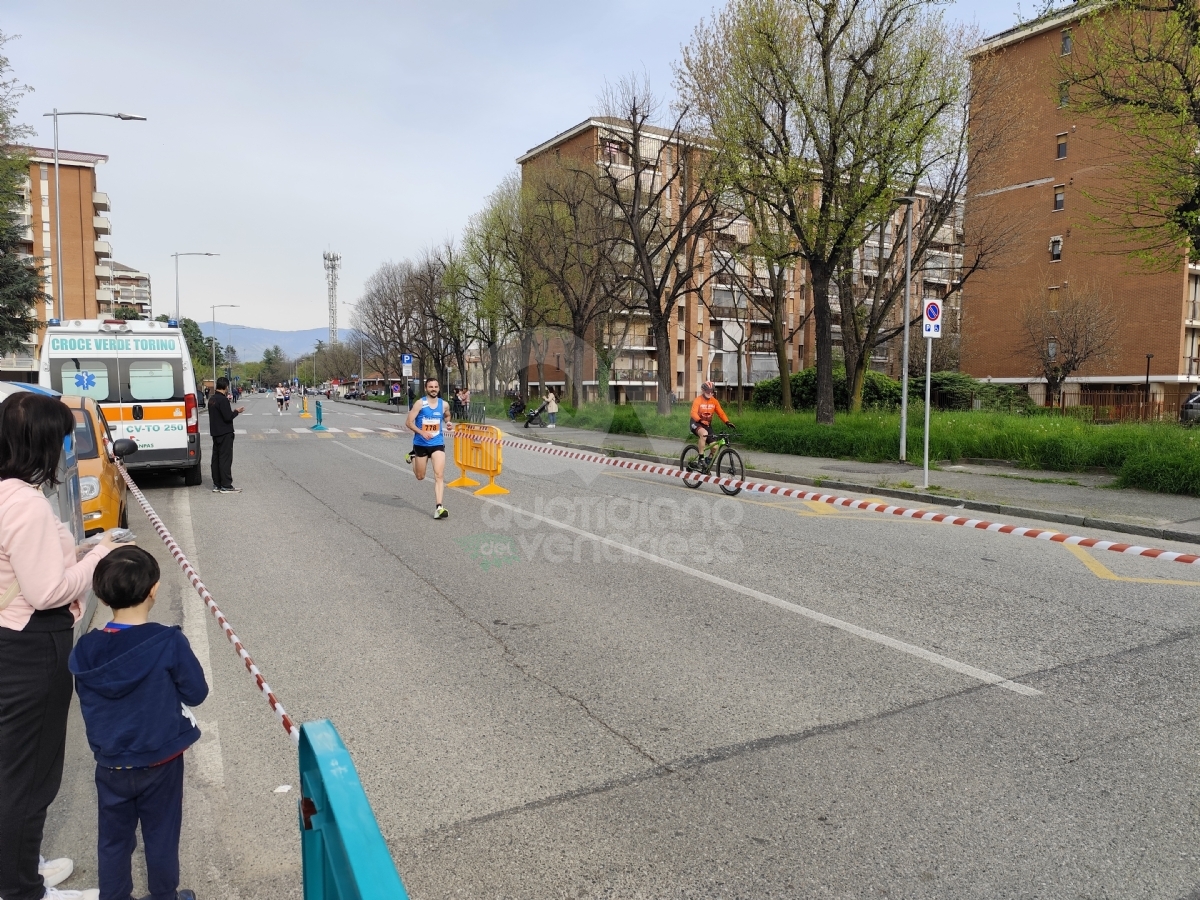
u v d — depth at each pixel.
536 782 3.37
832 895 2.61
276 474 14.48
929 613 5.77
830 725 3.90
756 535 8.73
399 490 12.33
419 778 3.40
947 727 3.88
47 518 2.45
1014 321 41.38
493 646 5.08
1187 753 3.60
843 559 7.54
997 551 7.97
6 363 56.59
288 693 4.34
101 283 66.38
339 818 1.51
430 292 48.44
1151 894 2.61
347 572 7.04
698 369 50.28
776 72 18.25
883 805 3.17
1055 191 39.09
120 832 2.45
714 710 4.09
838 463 16.25
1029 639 5.19
